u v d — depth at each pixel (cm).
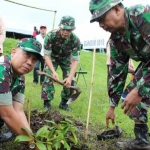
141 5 297
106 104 733
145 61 339
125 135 456
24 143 353
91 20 291
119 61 361
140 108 366
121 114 613
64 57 591
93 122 523
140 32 297
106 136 423
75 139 334
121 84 368
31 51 280
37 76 985
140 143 379
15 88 314
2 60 285
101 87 1138
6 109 276
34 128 395
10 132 386
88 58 2092
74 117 528
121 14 290
